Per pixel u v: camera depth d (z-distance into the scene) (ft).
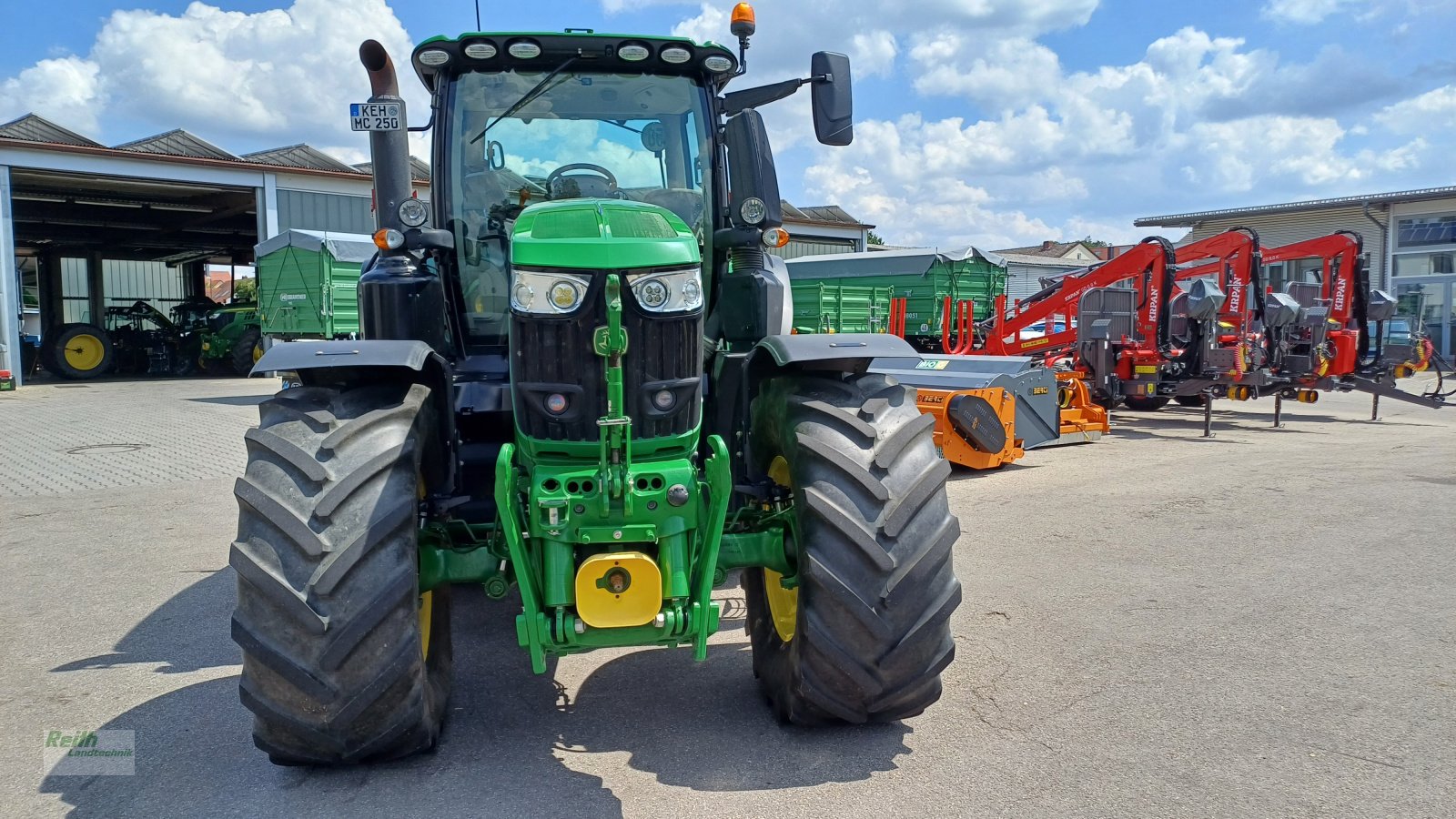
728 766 10.25
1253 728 11.09
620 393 9.41
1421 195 81.51
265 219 66.90
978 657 13.44
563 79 13.60
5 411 47.73
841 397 10.88
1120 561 18.56
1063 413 35.06
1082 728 11.11
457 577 10.50
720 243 13.12
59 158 59.82
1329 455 32.01
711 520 9.47
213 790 9.84
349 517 9.18
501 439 12.68
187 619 15.75
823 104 12.94
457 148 13.48
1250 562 18.34
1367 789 9.64
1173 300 40.47
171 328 79.41
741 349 12.92
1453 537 20.16
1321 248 43.52
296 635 8.95
